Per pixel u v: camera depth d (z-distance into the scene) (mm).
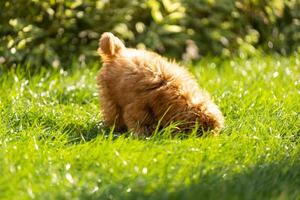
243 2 17547
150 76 9703
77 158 8445
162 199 7008
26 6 14773
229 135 9734
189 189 7227
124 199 7156
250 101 11141
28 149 8586
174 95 9547
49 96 11820
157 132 9602
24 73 13383
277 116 10523
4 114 10141
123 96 9883
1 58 14703
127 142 9039
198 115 9422
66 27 15594
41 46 15078
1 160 8055
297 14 18359
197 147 8914
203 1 17047
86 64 15461
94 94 12055
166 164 8117
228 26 17516
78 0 15055
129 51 10383
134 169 7977
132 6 16047
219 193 7160
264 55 17266
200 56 17047
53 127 9820
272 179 7871
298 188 7711
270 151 9000
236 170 8188
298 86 12617
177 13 16359
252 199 7148
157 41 16188
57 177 7816
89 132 10016
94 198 7297
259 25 18094
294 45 18109
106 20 15922
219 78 13633
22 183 7457
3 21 14820
